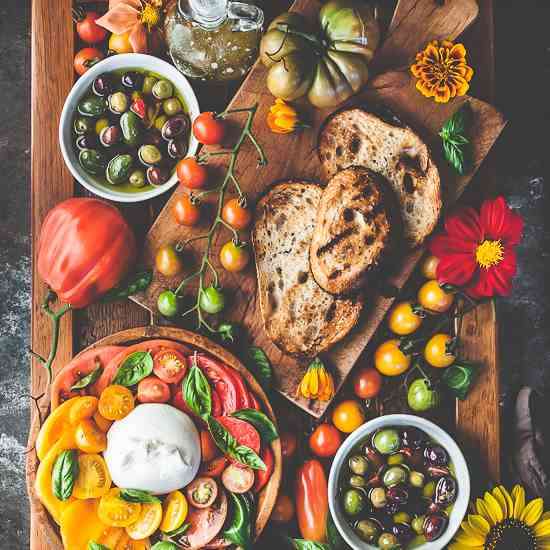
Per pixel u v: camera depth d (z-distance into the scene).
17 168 1.27
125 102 0.99
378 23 1.02
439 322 1.04
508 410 1.18
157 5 0.99
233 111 0.97
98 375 0.95
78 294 0.98
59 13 1.03
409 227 1.00
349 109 0.99
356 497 0.99
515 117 1.24
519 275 1.25
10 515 1.28
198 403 0.95
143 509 0.95
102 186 1.01
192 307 1.01
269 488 0.96
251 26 0.97
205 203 1.01
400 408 1.04
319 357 1.00
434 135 1.00
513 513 0.98
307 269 1.01
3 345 1.27
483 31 1.03
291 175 1.01
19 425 1.27
